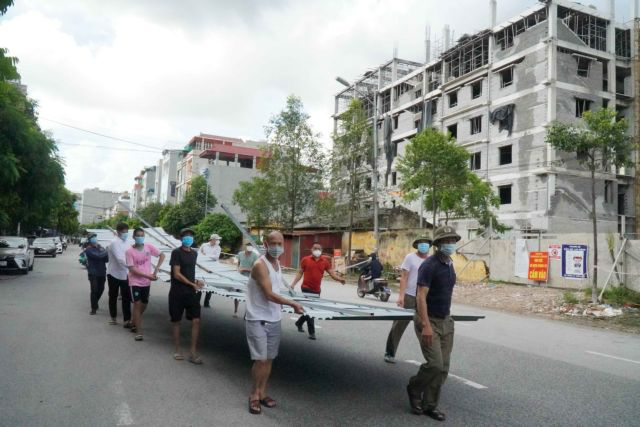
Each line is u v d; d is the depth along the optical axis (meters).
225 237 41.81
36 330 8.23
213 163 64.19
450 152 23.86
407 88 47.91
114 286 8.98
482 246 21.94
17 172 15.27
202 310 11.27
